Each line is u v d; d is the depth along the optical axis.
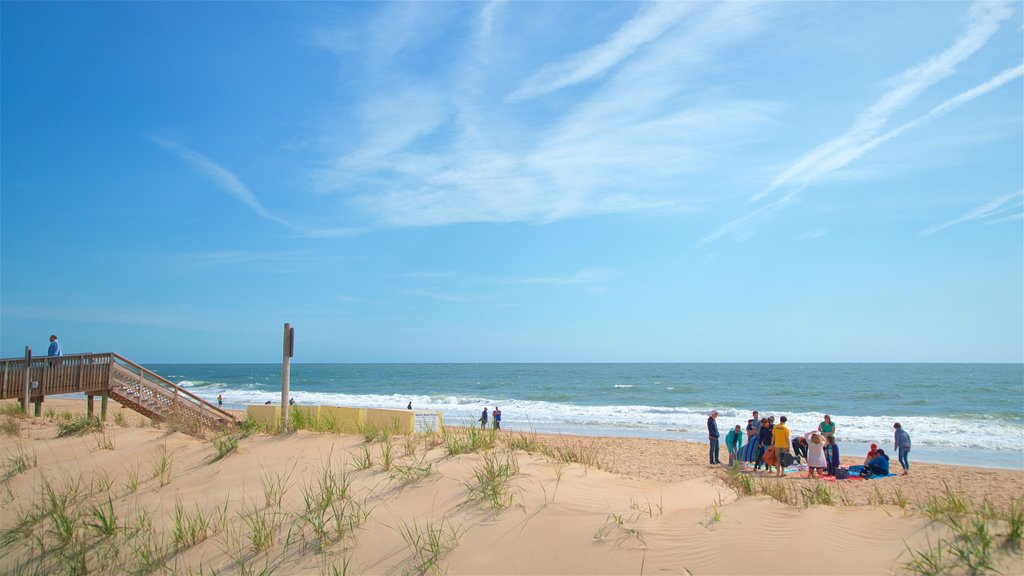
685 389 60.50
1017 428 28.17
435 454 7.30
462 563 4.73
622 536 4.85
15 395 12.52
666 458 17.73
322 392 63.50
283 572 4.94
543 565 4.59
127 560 5.43
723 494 6.08
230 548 5.43
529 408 40.84
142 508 6.55
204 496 6.75
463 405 44.38
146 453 8.62
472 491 5.96
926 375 91.62
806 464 16.19
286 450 8.17
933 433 26.78
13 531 6.18
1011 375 90.31
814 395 51.91
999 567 3.91
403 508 5.82
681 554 4.54
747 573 4.22
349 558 5.02
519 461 6.82
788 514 5.07
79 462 8.40
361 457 7.43
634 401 47.62
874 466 15.28
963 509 4.89
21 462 8.30
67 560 5.50
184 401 14.73
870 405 43.03
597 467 7.20
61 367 13.41
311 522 5.66
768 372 107.12
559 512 5.36
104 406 14.64
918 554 4.23
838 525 4.84
